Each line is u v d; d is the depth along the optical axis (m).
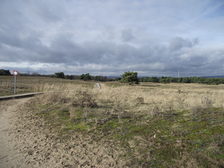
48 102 8.66
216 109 5.50
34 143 3.61
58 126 4.67
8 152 3.22
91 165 2.64
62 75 80.31
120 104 7.80
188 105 6.75
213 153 2.56
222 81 63.84
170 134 3.55
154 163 2.50
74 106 7.38
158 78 85.94
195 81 74.94
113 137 3.67
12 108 8.09
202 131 3.51
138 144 3.20
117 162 2.65
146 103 8.21
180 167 2.31
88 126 4.53
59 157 2.96
